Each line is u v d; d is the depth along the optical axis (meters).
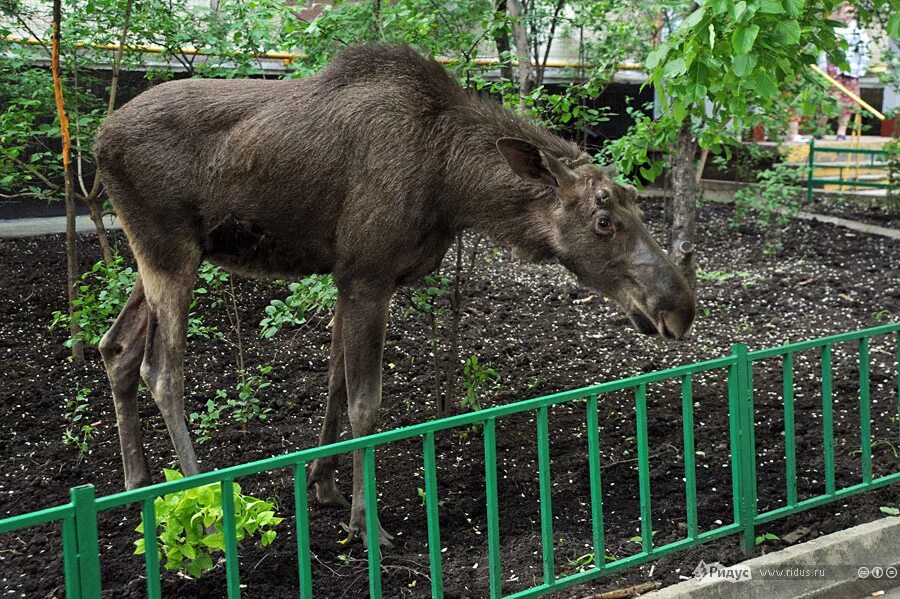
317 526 4.44
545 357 6.92
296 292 5.18
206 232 4.34
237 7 6.25
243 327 7.20
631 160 6.14
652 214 12.90
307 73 5.51
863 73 13.40
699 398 6.14
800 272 9.79
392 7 5.61
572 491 4.87
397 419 5.71
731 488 4.90
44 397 5.82
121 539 4.27
